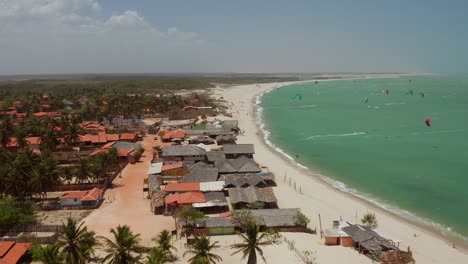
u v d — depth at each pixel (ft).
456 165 368.89
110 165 331.77
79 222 233.35
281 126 590.14
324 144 462.19
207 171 304.09
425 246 210.79
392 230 229.66
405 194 295.69
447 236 227.20
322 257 188.65
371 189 306.96
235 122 554.46
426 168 360.89
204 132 493.77
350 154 414.62
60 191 289.94
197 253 172.45
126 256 153.89
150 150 421.59
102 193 282.15
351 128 564.71
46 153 326.65
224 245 202.39
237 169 325.21
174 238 210.59
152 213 248.52
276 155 410.52
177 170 321.52
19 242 196.24
